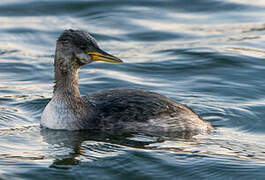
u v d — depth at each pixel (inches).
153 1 1003.3
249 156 428.1
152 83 641.0
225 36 818.8
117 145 445.4
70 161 412.2
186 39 813.9
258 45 769.6
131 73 677.3
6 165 401.4
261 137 481.1
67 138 460.1
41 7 955.3
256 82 638.5
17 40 808.9
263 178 388.5
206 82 642.8
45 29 852.6
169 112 489.1
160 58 727.7
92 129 474.9
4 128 489.4
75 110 478.0
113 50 770.2
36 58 738.8
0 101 569.9
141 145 446.9
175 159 417.7
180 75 668.7
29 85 637.3
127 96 496.1
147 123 477.7
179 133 482.6
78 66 481.1
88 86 628.7
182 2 1000.9
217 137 476.1
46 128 486.0
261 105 569.3
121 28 867.4
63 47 475.8
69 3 971.9
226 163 411.5
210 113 547.2
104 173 393.7
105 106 485.7
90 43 476.7
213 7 970.1
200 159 418.0
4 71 685.3
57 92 483.8
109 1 991.0
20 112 538.6
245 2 987.9
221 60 707.4
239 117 534.9
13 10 940.0
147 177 389.4
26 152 429.1
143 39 820.6
